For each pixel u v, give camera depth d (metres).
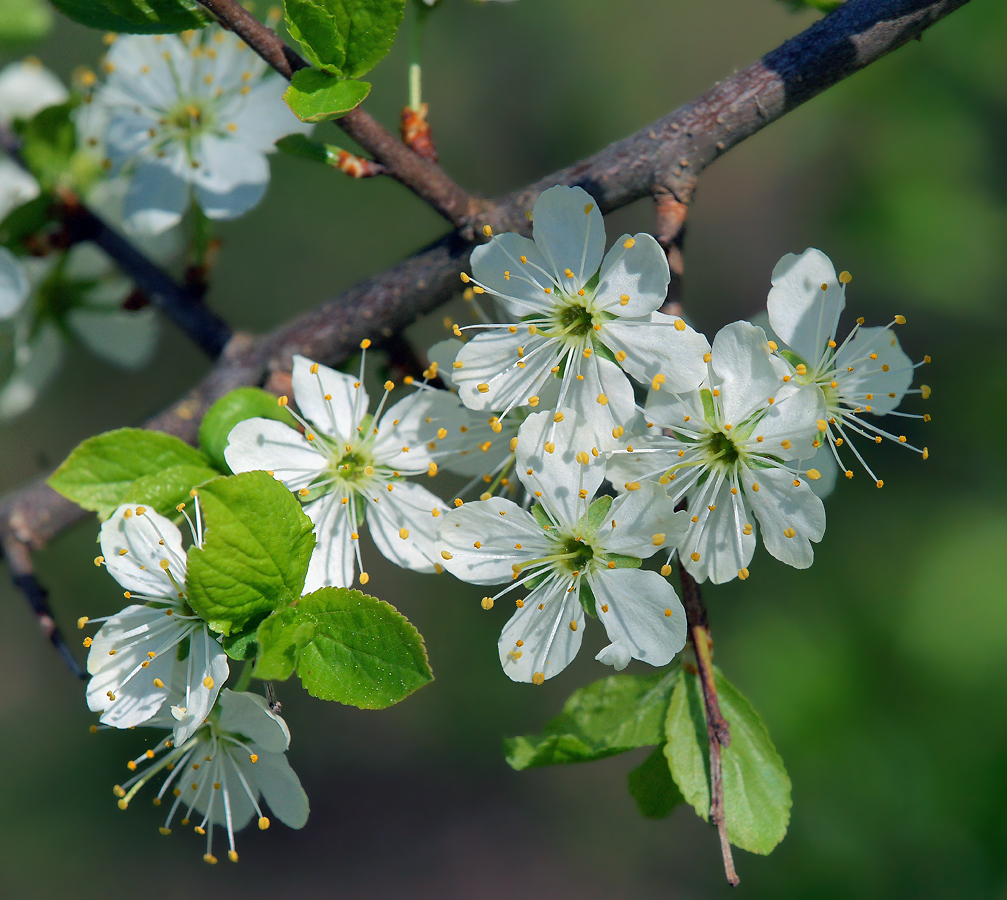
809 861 0.53
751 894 0.54
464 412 0.42
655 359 0.41
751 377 0.41
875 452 0.55
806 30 0.42
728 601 0.62
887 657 0.57
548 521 0.41
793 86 0.42
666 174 0.42
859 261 0.65
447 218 0.42
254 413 0.42
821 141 0.71
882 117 0.64
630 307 0.41
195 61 0.44
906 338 0.62
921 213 0.62
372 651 0.40
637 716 0.42
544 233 0.41
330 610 0.40
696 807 0.41
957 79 0.62
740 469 0.41
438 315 0.60
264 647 0.40
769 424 0.41
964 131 0.63
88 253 0.46
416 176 0.42
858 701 0.56
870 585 0.59
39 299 0.46
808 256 0.42
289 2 0.40
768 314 0.42
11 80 0.47
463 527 0.41
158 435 0.42
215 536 0.40
